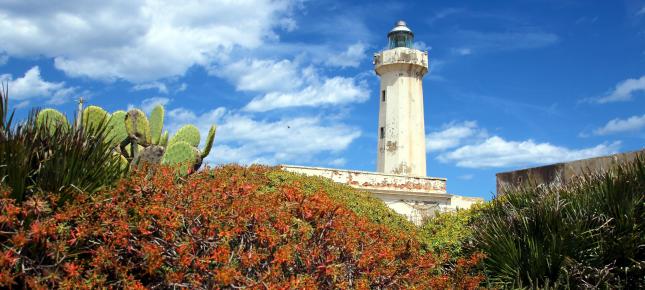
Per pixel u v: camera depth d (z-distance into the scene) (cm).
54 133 590
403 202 2338
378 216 865
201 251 487
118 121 1275
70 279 442
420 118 3600
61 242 454
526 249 749
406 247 650
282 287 461
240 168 836
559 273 712
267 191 767
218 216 507
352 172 2262
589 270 699
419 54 3612
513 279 735
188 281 463
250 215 514
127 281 456
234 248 496
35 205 477
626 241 701
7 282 414
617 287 683
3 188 482
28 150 544
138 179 544
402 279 594
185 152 1040
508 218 804
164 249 476
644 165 784
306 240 536
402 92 3569
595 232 732
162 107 1341
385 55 3628
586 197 780
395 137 3512
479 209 955
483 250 780
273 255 501
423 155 3572
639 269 687
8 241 455
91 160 576
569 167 1148
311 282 480
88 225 486
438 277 650
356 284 524
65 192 532
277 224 532
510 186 975
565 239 726
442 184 2431
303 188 830
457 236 852
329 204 602
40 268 443
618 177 774
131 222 508
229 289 461
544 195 834
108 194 533
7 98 564
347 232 574
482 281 745
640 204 739
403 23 3828
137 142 1273
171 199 525
